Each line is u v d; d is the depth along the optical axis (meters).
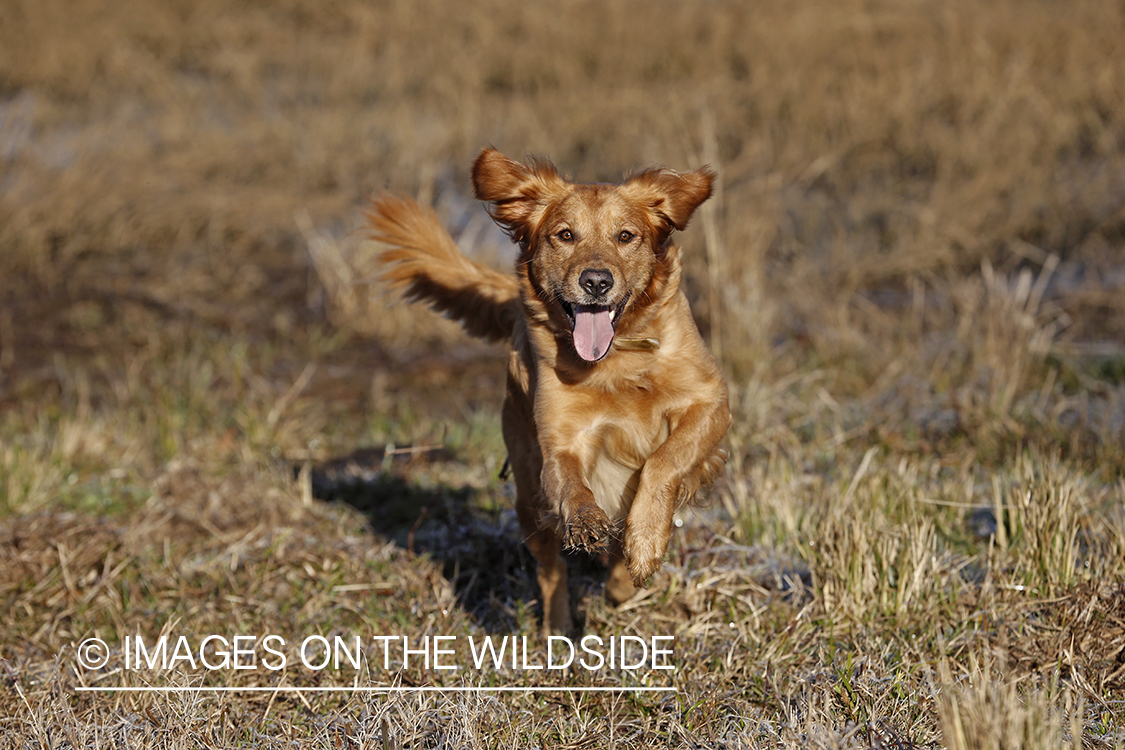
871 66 30.53
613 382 8.65
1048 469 10.92
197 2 38.91
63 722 7.98
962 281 20.11
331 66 33.66
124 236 23.38
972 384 15.03
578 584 10.59
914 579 9.13
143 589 10.60
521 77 32.03
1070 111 27.17
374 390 17.36
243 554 11.21
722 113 28.02
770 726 7.54
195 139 27.83
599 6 35.50
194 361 17.77
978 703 6.14
